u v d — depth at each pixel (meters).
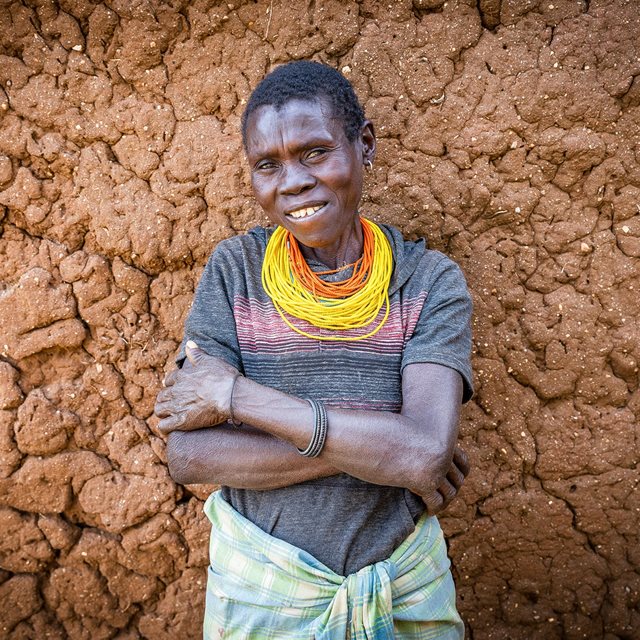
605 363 2.50
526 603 2.68
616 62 2.35
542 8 2.36
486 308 2.50
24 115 2.43
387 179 2.47
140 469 2.59
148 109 2.45
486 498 2.60
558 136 2.40
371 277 1.88
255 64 2.43
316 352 1.83
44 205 2.48
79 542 2.62
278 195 1.78
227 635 1.82
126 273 2.51
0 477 2.55
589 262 2.47
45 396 2.54
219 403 1.68
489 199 2.45
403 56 2.42
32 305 2.49
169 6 2.39
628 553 2.62
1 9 2.37
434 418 1.68
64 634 2.69
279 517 1.80
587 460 2.55
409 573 1.83
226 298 1.90
